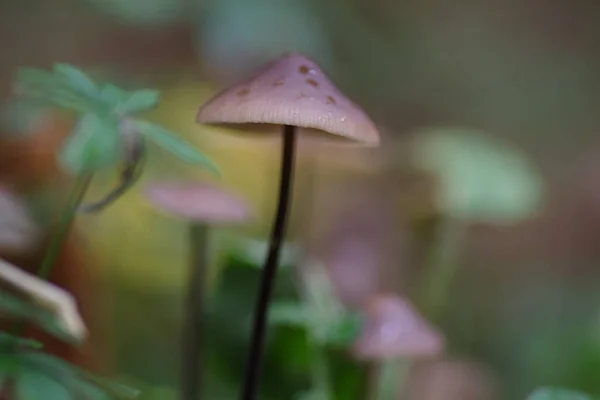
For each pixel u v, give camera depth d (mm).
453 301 379
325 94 229
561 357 347
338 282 344
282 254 278
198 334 273
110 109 230
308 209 350
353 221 365
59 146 281
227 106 227
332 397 274
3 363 216
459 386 329
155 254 337
